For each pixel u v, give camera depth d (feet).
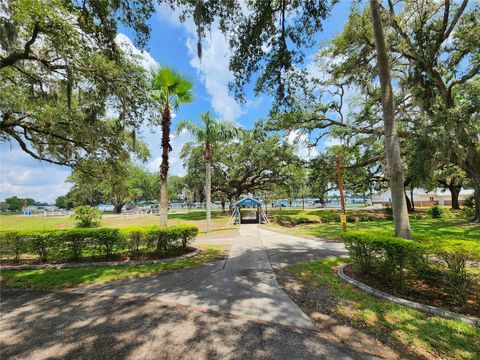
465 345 9.10
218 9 18.40
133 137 29.60
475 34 31.40
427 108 35.70
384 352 8.87
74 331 10.62
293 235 43.27
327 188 75.97
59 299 14.42
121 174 38.24
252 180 98.37
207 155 51.39
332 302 13.30
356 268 18.56
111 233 24.22
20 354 9.02
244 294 14.80
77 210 51.72
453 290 12.32
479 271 11.94
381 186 86.02
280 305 13.11
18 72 26.07
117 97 26.81
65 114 29.32
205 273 19.49
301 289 15.53
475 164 39.70
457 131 30.94
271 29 21.15
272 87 24.45
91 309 12.88
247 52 21.90
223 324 11.06
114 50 22.61
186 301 13.83
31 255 25.89
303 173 89.56
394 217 18.12
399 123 42.73
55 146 32.53
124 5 18.66
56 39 20.68
